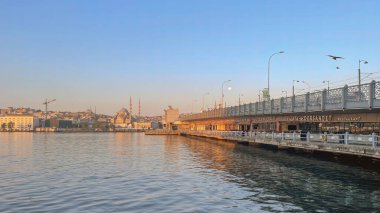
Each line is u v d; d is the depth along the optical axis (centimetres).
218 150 7481
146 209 2305
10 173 3981
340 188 3008
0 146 9644
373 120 4384
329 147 3866
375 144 3391
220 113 10462
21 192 2856
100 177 3650
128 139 15125
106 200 2556
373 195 2727
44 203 2473
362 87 3884
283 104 5903
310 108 4988
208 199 2588
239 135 7738
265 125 9156
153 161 5294
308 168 4231
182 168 4397
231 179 3497
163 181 3384
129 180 3447
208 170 4194
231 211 2252
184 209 2302
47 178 3594
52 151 7650
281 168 4306
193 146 9125
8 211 2272
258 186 3106
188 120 18200
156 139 14562
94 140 14275
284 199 2588
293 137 4916
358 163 4138
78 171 4134
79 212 2233
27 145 10244
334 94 4400
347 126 5697
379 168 3762
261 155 5947
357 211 2261
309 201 2525
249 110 7638
